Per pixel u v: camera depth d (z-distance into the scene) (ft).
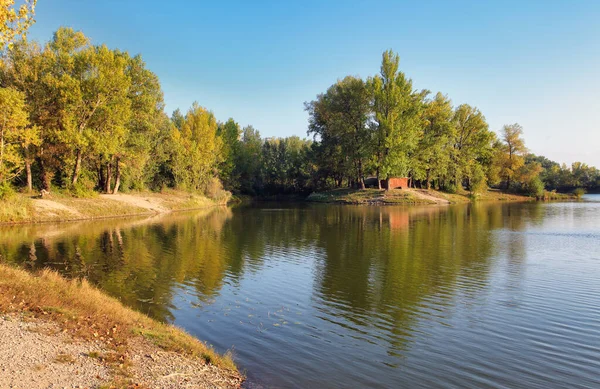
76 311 35.60
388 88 214.07
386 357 32.48
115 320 35.40
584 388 27.71
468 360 32.09
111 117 142.51
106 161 164.14
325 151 265.95
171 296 49.03
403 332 38.09
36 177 145.18
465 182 300.20
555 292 51.34
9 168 119.44
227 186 308.81
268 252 78.84
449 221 135.33
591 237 97.35
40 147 132.98
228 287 53.57
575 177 407.03
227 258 72.49
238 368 29.78
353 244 88.43
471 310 44.47
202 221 137.28
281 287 53.83
